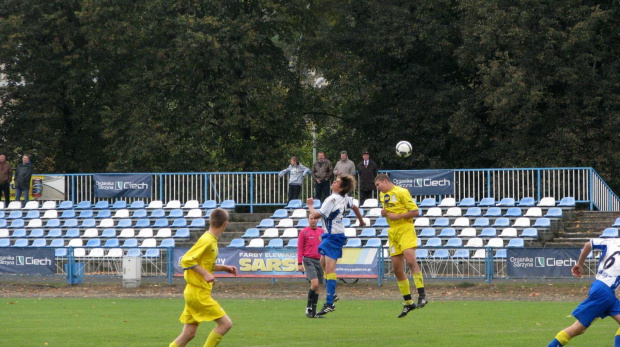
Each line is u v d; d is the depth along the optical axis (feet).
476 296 104.17
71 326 72.54
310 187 162.09
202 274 48.01
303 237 79.36
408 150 119.24
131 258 119.24
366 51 211.82
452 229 132.16
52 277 122.21
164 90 204.33
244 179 161.58
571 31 175.94
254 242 133.49
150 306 93.30
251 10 209.77
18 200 165.78
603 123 187.11
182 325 73.20
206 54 194.29
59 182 167.12
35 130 209.36
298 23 222.69
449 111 204.33
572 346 57.57
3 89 209.87
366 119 214.48
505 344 58.39
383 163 215.51
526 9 177.78
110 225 153.07
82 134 226.38
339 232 76.48
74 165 224.33
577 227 136.26
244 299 103.50
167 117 201.36
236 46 196.54
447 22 206.28
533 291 106.93
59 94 213.87
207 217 156.35
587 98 186.91
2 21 195.93
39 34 203.41
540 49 180.14
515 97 173.68
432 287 113.29
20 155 212.64
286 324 73.10
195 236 147.13
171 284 120.67
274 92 198.90
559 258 109.40
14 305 94.84
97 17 193.98
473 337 62.69
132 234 146.72
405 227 68.90
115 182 163.84
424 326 70.85
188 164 204.13
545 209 143.23
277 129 215.10
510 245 125.70
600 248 50.98
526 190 147.95
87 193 167.12
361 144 215.72
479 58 181.16
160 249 126.93
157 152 196.13
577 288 107.34
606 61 193.77
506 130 201.36
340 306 92.12
